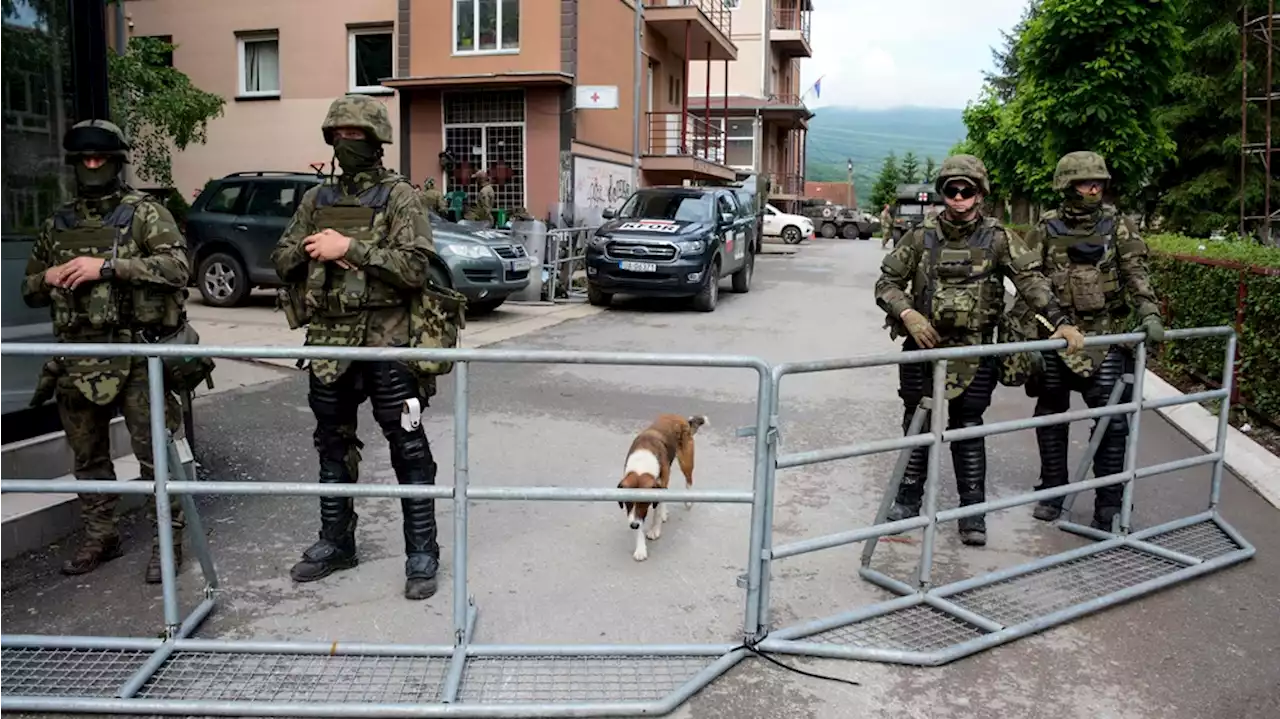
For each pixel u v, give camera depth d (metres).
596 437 7.06
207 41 20.80
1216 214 18.53
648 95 24.36
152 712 3.23
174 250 4.23
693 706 3.36
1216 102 18.27
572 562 4.69
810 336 12.06
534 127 19.03
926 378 4.83
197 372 4.45
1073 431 7.54
